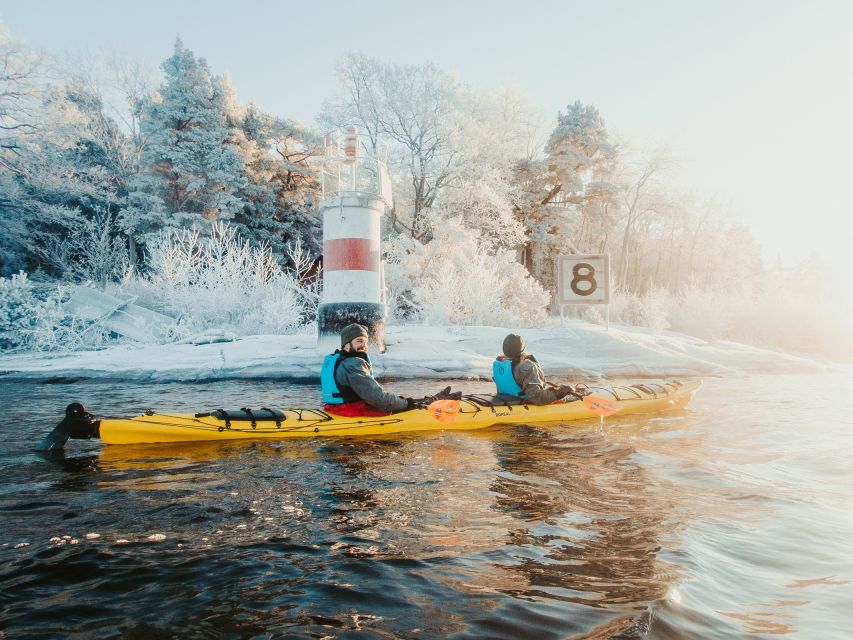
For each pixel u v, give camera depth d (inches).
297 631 85.7
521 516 137.6
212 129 1149.7
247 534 125.6
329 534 125.6
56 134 908.0
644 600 94.2
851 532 127.8
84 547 117.8
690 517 137.1
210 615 90.6
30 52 861.2
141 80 1309.1
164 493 155.3
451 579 103.0
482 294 716.7
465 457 197.8
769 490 159.5
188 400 327.6
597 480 169.5
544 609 91.4
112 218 1173.7
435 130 1088.2
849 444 219.5
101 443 214.8
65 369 429.7
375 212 490.9
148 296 749.3
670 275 1919.3
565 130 1289.4
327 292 486.0
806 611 92.6
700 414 287.9
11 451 202.4
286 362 459.5
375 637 83.7
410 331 576.7
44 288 816.9
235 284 666.2
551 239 1248.8
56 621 88.5
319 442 220.4
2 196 891.4
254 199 1233.4
